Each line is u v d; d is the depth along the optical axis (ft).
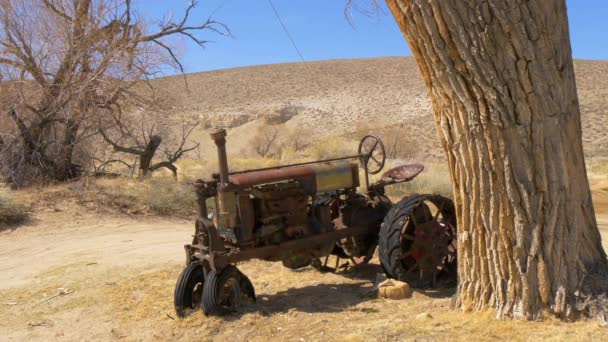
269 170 20.15
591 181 68.08
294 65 332.19
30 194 44.14
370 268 24.18
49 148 51.49
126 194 45.65
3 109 48.96
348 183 21.80
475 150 15.21
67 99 48.55
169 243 33.12
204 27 58.18
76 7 50.98
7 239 35.42
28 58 49.32
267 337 16.25
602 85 207.41
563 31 14.70
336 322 16.90
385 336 15.05
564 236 14.98
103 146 57.16
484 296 15.98
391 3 14.78
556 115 14.61
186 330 17.40
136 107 55.06
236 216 19.03
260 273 24.35
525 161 14.70
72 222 39.58
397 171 23.20
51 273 26.43
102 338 17.63
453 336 14.65
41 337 18.08
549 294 14.99
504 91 14.28
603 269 15.43
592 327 14.10
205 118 196.65
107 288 23.07
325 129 192.24
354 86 260.83
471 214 15.93
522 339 13.98
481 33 13.84
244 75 304.30
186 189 47.09
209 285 18.04
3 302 22.02
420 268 20.63
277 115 205.05
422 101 218.79
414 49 15.07
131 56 51.34
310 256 21.34
